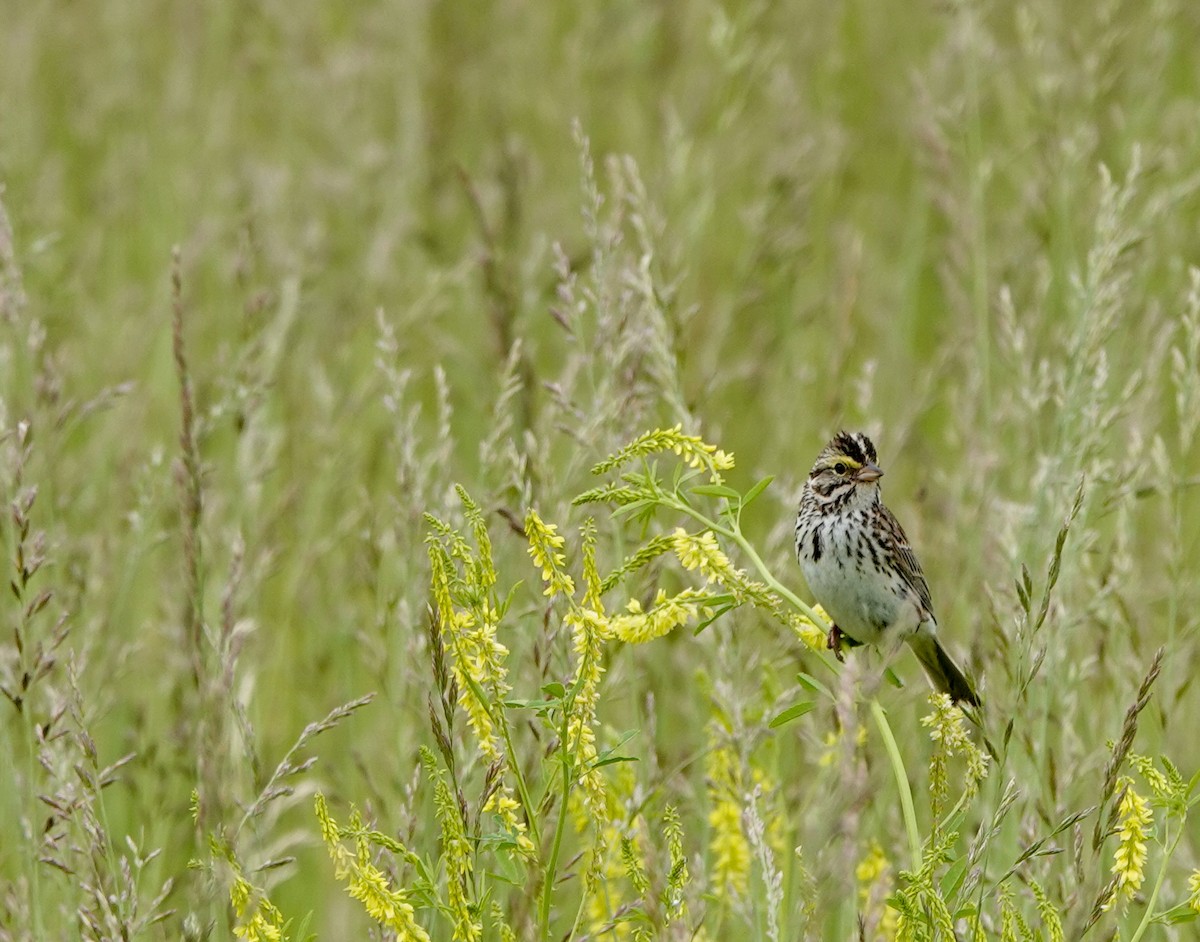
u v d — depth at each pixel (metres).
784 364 15.09
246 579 11.15
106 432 13.72
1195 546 12.86
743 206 16.88
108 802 10.95
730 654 8.78
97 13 20.89
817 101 19.38
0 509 10.69
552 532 6.55
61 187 17.98
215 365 15.05
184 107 19.17
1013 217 15.87
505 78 19.56
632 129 17.62
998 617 8.74
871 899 6.73
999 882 6.94
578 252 15.99
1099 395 10.35
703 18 18.94
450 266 16.48
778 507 13.24
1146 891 8.98
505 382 10.27
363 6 21.61
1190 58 18.81
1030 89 15.66
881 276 16.83
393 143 19.00
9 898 8.44
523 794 6.49
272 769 10.87
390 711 11.11
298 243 16.70
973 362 13.98
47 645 9.04
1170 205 13.36
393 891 6.81
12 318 11.52
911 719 9.94
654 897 6.55
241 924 6.73
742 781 8.27
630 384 10.12
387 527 11.52
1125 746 6.81
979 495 11.59
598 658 6.47
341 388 13.92
